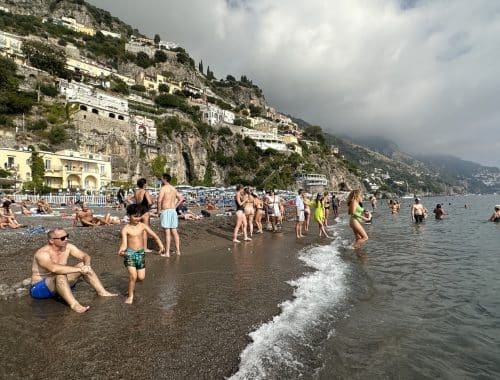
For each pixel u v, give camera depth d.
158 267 8.32
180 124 81.12
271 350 3.95
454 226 20.66
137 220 5.88
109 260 8.81
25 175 44.62
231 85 174.75
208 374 3.39
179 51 143.25
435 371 3.58
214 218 18.83
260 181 102.81
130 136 65.81
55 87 62.47
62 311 5.10
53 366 3.47
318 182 114.12
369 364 3.68
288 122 183.00
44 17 120.06
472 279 7.51
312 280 7.22
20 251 8.48
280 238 14.52
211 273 7.71
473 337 4.45
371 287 6.82
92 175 53.75
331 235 16.16
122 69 113.12
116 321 4.71
